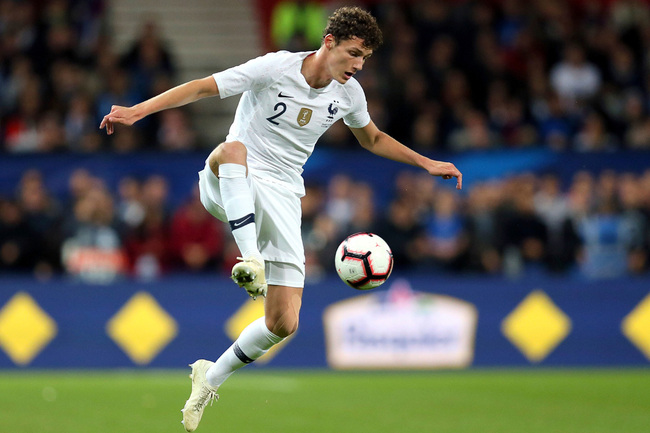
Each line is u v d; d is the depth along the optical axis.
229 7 60.97
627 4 60.16
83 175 39.81
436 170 20.77
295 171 19.95
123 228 39.28
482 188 40.81
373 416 26.86
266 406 28.48
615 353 39.06
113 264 38.72
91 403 28.64
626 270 41.16
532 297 38.84
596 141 47.94
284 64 18.86
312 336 37.97
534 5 56.88
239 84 18.53
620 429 25.05
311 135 19.61
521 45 54.56
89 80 48.06
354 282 19.72
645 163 43.78
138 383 33.81
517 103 49.75
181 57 57.91
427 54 51.91
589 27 57.41
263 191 19.47
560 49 54.50
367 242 19.77
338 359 37.94
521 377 36.53
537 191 42.88
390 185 42.94
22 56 48.94
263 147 19.48
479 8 54.69
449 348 38.41
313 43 53.75
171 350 37.47
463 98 50.34
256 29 60.41
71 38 49.91
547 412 27.94
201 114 53.03
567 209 41.28
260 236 19.73
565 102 51.19
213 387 20.38
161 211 39.72
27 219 38.91
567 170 43.75
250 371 37.47
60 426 24.25
